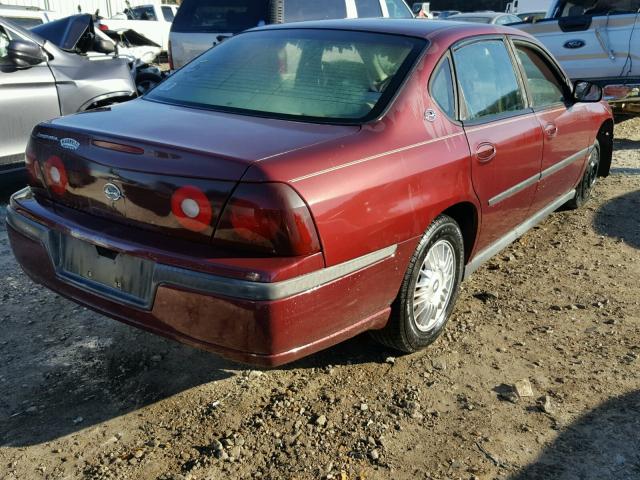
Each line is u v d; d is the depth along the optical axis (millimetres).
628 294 4020
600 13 8688
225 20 8078
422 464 2486
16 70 5477
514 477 2432
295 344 2381
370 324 2771
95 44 8047
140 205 2455
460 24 3615
